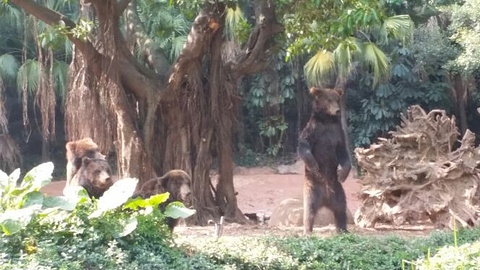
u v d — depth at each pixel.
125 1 14.58
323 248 10.05
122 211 8.34
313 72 19.81
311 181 12.06
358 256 9.84
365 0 11.28
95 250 7.53
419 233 13.41
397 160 14.40
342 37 13.34
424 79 26.00
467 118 27.56
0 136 23.28
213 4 14.59
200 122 15.53
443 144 14.43
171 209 8.59
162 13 18.42
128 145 14.62
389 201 14.28
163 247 8.26
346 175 12.05
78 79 14.70
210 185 15.78
